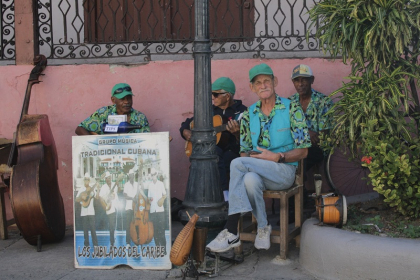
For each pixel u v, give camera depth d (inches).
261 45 245.4
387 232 171.3
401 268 149.4
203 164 186.5
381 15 169.8
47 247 211.9
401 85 181.5
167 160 179.5
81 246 183.0
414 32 183.0
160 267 178.2
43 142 204.4
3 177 224.4
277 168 177.0
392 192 171.8
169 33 290.4
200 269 174.6
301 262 177.8
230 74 246.1
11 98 253.1
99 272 178.5
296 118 183.9
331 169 243.9
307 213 218.7
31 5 253.1
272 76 185.2
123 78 250.8
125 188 181.3
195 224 171.8
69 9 266.5
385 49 179.9
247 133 190.9
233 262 182.1
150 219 179.2
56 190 213.5
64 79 251.6
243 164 173.5
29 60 253.3
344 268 158.7
